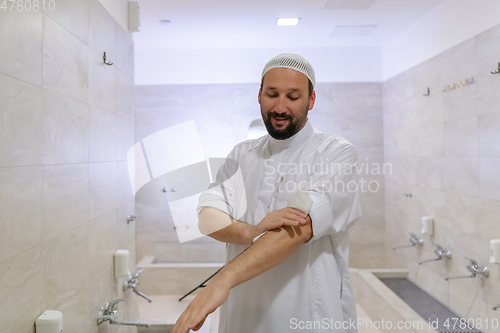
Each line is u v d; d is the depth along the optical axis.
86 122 1.23
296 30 1.92
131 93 1.69
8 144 0.80
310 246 0.74
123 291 1.49
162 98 1.83
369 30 2.05
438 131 1.96
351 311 0.78
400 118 2.19
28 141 0.88
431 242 2.04
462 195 1.78
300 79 0.67
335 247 0.77
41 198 0.94
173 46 1.85
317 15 1.80
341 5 1.76
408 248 2.20
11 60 0.81
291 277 0.74
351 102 2.24
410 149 2.17
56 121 1.02
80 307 1.18
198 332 1.18
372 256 2.26
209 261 1.62
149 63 1.84
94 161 1.30
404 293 2.00
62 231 1.06
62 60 1.06
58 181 1.04
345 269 0.78
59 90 1.04
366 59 2.22
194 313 0.51
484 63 1.59
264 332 0.74
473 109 1.68
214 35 1.79
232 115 1.82
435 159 1.99
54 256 1.01
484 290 1.63
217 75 1.84
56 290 1.02
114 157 1.49
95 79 1.31
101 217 1.35
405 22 2.00
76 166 1.16
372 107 2.24
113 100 1.49
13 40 0.82
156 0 1.60
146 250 1.62
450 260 1.88
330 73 2.21
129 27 1.64
